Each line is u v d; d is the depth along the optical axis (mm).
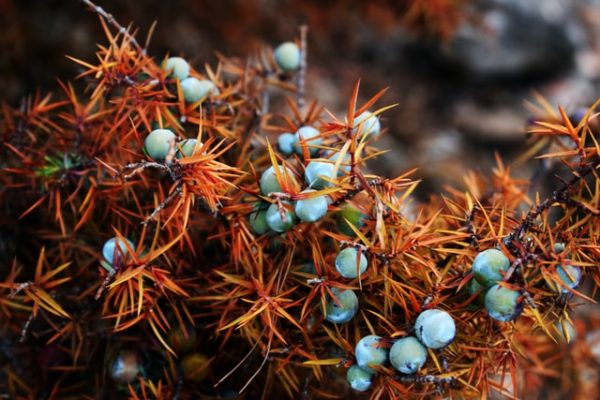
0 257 337
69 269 323
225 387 312
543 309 277
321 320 285
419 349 258
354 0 595
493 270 258
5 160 334
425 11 546
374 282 277
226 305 302
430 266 269
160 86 297
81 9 550
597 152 270
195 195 279
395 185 273
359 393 317
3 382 331
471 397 295
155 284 283
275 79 345
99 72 292
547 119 334
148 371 307
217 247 311
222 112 316
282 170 270
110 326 310
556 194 270
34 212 342
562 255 258
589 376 384
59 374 329
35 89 507
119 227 302
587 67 722
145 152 278
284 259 286
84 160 307
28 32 524
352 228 269
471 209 282
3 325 321
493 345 277
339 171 276
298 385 312
